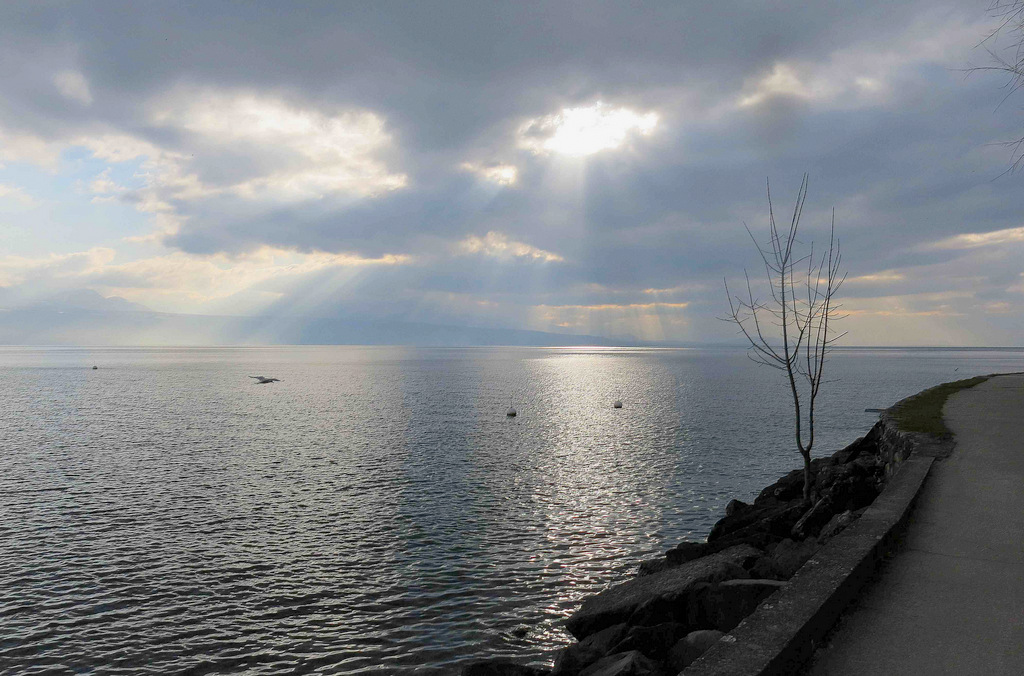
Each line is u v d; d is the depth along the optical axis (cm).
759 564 918
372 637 1489
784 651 460
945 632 522
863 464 1717
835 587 569
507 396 8319
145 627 1560
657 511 2492
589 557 1977
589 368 17675
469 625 1534
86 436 4684
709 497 2709
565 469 3338
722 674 425
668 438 4422
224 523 2381
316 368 17275
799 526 1226
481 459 3653
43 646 1477
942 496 977
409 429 5022
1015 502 937
